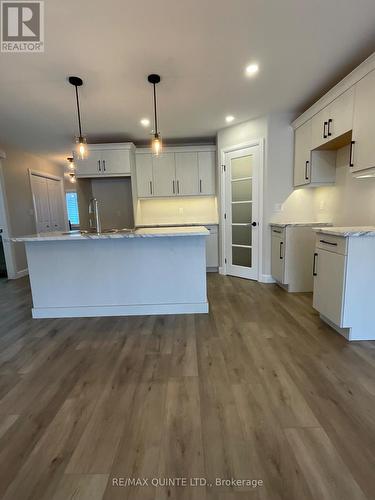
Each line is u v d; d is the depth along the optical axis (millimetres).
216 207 4957
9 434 1326
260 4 1646
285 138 3596
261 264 3951
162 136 4449
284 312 2809
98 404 1523
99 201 5160
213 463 1145
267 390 1598
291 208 3764
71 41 1938
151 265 2799
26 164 5215
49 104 3020
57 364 1954
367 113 2133
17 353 2127
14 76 2402
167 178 4777
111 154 4441
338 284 2166
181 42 1990
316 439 1246
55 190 6430
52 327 2615
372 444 1214
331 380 1678
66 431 1336
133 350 2125
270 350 2055
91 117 3463
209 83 2648
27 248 2773
